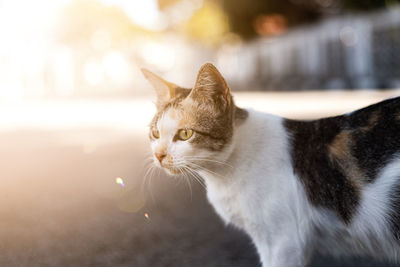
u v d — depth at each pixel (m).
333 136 0.65
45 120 2.82
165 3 6.75
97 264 0.71
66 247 0.76
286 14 5.38
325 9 5.08
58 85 8.00
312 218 0.65
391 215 0.62
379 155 0.62
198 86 0.69
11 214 0.89
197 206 0.93
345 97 2.90
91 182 1.12
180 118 0.69
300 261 0.64
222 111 0.67
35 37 7.66
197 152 0.68
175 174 0.70
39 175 1.21
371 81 3.62
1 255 0.73
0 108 4.15
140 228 0.83
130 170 1.25
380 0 3.71
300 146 0.66
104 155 1.53
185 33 6.72
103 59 8.44
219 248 0.76
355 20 4.06
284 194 0.65
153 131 0.73
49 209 0.92
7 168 1.33
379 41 3.78
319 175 0.65
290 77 5.32
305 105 2.45
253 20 5.49
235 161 0.66
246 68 6.68
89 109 3.82
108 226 0.83
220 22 5.74
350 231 0.64
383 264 0.72
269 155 0.66
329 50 4.62
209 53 7.72
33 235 0.80
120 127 2.30
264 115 0.70
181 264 0.71
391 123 0.63
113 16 8.10
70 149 1.70
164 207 0.93
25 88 7.65
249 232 0.68
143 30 8.31
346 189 0.63
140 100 5.59
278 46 5.73
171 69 8.42
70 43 8.05
